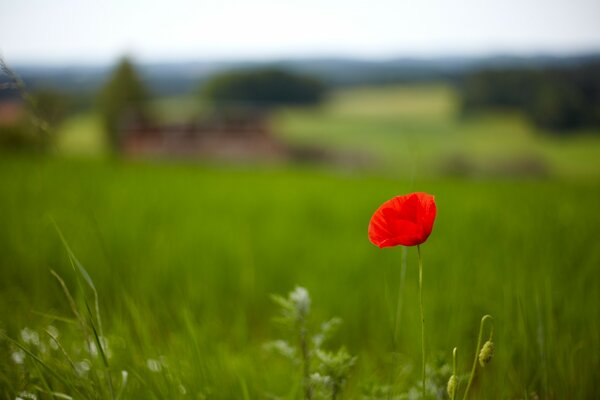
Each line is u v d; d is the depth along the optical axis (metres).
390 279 1.43
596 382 0.91
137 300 1.17
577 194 3.12
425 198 0.67
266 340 1.27
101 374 0.85
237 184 3.80
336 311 1.32
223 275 1.56
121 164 5.16
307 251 1.78
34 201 2.21
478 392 0.95
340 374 0.81
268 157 20.83
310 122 31.12
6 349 0.93
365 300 1.33
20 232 1.69
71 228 1.72
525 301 1.05
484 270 1.31
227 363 0.98
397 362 1.00
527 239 1.50
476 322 1.12
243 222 2.19
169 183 3.43
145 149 20.30
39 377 0.85
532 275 1.17
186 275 1.50
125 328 1.00
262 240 1.90
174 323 1.17
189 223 2.08
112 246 1.61
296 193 3.30
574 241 1.45
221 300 1.45
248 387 0.93
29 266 1.47
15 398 0.82
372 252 1.67
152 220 2.06
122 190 2.79
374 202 2.82
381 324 1.20
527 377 0.92
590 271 1.22
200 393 0.85
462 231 1.85
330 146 23.00
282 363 1.07
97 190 2.57
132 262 1.50
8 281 1.39
